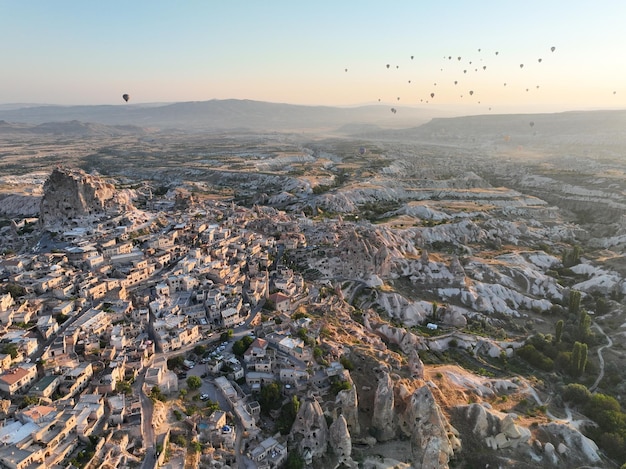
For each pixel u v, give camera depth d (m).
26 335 136.25
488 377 162.25
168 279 179.12
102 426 104.88
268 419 123.56
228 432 110.31
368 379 138.75
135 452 100.44
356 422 125.50
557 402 150.88
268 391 125.81
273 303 174.62
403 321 198.25
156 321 150.50
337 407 123.94
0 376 112.44
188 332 147.38
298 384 129.62
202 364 139.00
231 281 190.38
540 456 124.62
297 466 109.75
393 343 175.25
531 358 175.75
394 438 126.38
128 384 120.12
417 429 122.81
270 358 137.75
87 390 116.44
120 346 137.38
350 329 165.75
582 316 197.00
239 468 104.88
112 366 124.00
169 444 104.31
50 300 159.38
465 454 123.25
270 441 112.75
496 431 129.38
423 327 196.75
